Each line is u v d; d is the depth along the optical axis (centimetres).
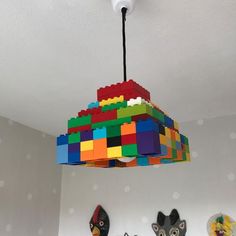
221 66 127
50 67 127
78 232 214
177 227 178
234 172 176
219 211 172
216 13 92
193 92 154
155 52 115
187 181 187
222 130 188
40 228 205
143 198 197
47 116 191
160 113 69
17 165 195
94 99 163
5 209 180
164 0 86
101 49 113
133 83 72
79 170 231
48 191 220
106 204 209
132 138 58
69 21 96
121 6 84
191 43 109
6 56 118
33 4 88
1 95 157
